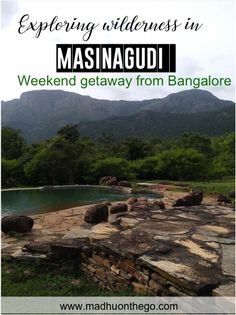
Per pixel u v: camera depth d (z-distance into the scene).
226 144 36.88
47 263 6.06
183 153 29.72
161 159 30.30
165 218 7.53
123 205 10.49
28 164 25.84
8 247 6.92
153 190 20.69
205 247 5.30
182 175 29.66
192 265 4.50
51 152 25.97
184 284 4.05
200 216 7.82
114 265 5.41
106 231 6.43
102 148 37.00
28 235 7.94
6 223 8.04
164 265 4.49
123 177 29.16
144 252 5.04
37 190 22.42
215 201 13.92
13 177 26.59
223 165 31.78
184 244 5.45
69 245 6.12
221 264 4.55
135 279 4.99
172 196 16.86
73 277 5.87
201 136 39.81
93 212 9.14
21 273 5.81
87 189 23.03
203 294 3.88
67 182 27.36
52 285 5.52
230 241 5.62
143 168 30.80
